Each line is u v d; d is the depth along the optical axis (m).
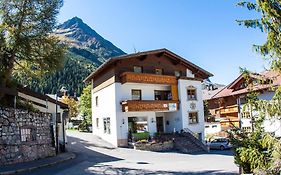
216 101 48.50
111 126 33.91
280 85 8.46
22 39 20.42
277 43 8.28
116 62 33.81
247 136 11.49
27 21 21.30
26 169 16.20
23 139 19.25
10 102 19.83
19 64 22.41
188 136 34.47
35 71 23.08
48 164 18.20
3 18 20.52
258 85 9.70
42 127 21.66
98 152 27.34
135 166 19.34
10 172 15.11
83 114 50.66
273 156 9.05
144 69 35.78
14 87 20.44
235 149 11.50
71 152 25.89
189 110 37.50
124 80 33.06
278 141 8.95
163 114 39.22
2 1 20.30
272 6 8.16
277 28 8.27
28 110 20.09
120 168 18.27
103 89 36.53
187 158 25.19
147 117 35.22
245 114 11.08
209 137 42.34
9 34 20.12
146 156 25.94
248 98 9.58
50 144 22.64
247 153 10.59
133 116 34.09
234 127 12.24
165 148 31.98
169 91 37.69
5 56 20.81
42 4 21.41
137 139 32.69
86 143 33.09
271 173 9.10
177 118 37.25
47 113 22.83
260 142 10.19
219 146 35.03
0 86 18.84
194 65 39.38
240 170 11.95
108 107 34.91
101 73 37.47
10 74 21.06
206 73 40.62
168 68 38.03
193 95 38.47
